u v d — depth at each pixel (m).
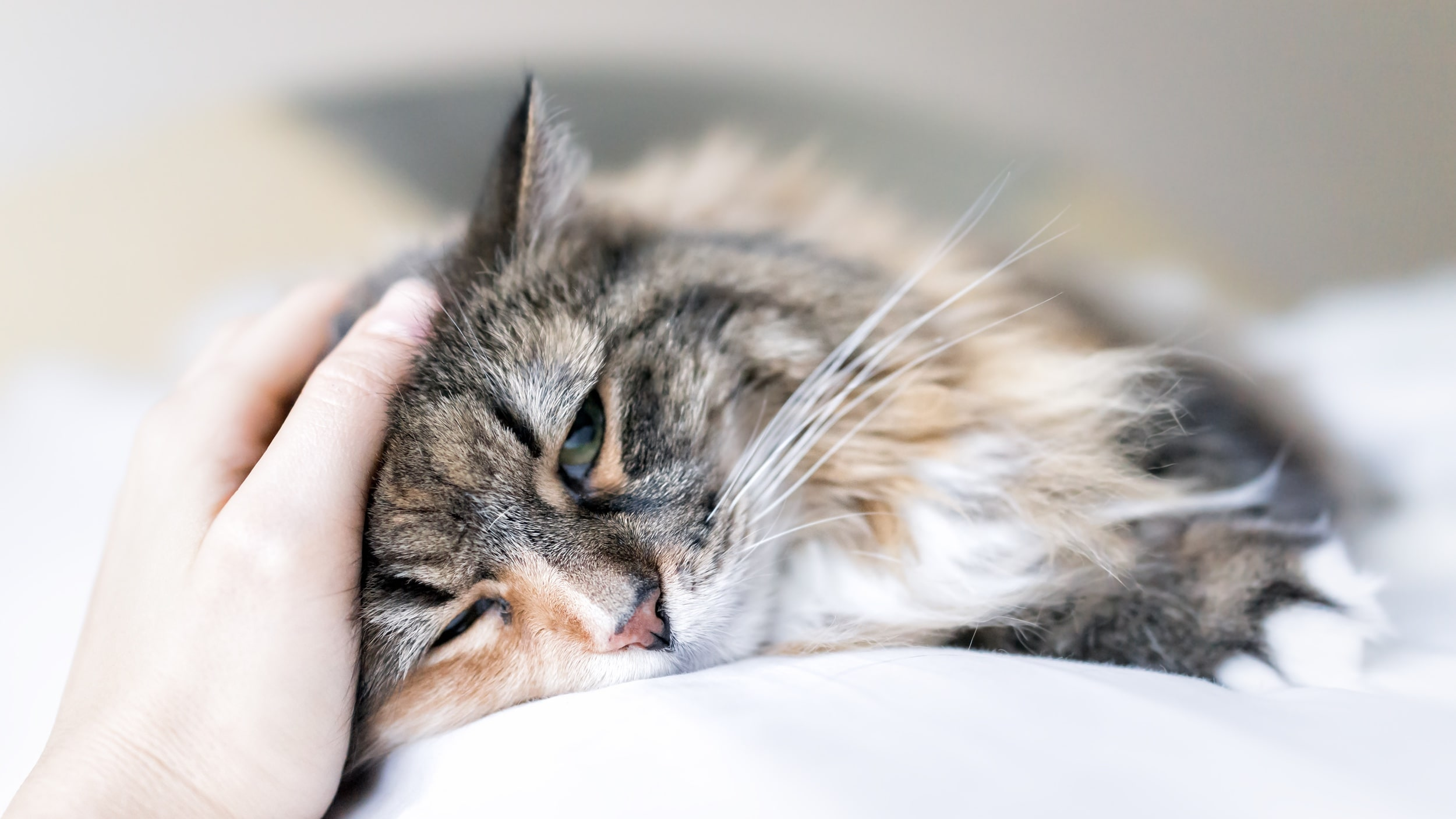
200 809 0.30
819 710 0.29
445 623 0.33
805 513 0.37
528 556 0.33
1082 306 0.37
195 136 0.39
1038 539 0.36
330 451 0.31
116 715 0.30
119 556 0.32
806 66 0.38
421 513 0.32
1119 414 0.36
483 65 0.39
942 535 0.36
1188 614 0.35
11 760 0.35
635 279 0.35
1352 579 0.34
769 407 0.37
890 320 0.36
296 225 0.40
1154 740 0.27
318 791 0.30
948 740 0.27
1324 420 0.36
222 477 0.32
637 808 0.27
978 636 0.36
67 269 0.40
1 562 0.38
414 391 0.32
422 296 0.33
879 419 0.37
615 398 0.34
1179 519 0.35
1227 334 0.37
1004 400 0.37
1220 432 0.36
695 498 0.35
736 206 0.38
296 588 0.30
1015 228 0.37
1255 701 0.30
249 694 0.30
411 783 0.30
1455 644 0.33
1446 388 0.35
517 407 0.33
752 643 0.35
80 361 0.40
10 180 0.39
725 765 0.27
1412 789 0.26
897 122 0.37
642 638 0.33
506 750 0.29
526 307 0.34
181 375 0.40
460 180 0.40
